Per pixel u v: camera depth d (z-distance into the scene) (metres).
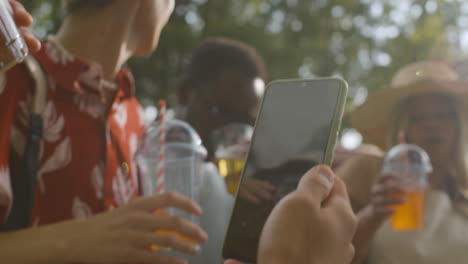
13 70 1.20
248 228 0.91
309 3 10.69
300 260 0.72
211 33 9.40
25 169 1.20
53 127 1.27
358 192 2.22
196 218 1.42
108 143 1.40
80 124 1.33
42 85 1.24
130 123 1.55
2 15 0.83
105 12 1.38
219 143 2.08
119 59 1.42
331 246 0.73
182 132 1.50
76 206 1.29
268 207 0.91
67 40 1.38
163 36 8.83
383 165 2.21
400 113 2.77
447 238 2.26
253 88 2.16
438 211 2.34
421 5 10.41
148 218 1.08
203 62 2.17
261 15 10.59
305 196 0.74
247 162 0.97
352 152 2.53
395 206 2.08
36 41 0.98
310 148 0.94
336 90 0.97
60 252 1.05
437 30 10.15
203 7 9.55
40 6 8.77
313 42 10.55
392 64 10.56
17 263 1.05
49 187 1.26
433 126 2.62
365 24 10.94
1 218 1.15
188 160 1.48
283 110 0.99
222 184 1.94
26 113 1.22
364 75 10.85
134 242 1.06
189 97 2.21
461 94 2.62
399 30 10.84
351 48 10.78
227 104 2.12
